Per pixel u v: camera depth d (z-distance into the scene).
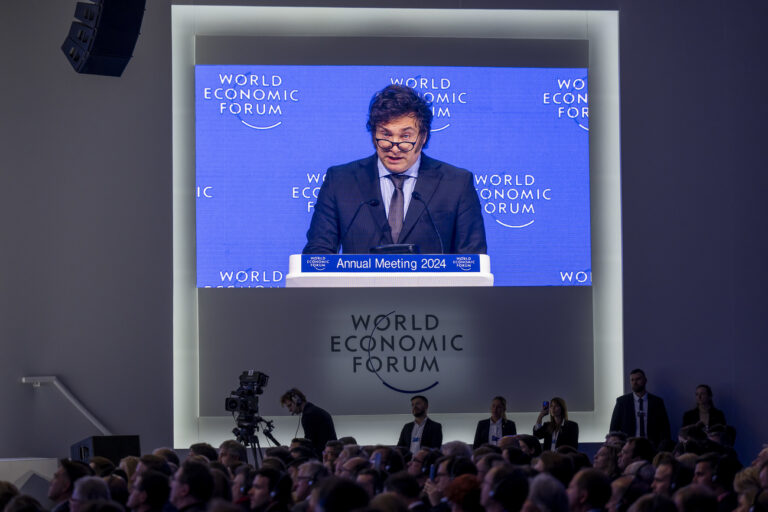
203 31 12.09
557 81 12.27
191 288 11.91
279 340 11.90
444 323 12.02
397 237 12.00
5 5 11.88
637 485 5.60
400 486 4.96
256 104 12.02
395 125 12.07
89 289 11.76
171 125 11.89
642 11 12.32
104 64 8.52
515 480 4.46
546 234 12.14
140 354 11.74
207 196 11.93
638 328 12.10
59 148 11.83
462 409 11.98
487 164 12.13
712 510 4.48
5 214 11.73
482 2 12.20
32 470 10.04
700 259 12.23
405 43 12.16
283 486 5.52
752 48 12.33
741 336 12.20
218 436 11.83
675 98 12.30
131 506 5.12
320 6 12.07
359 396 11.91
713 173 12.30
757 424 12.15
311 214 11.98
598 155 12.31
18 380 11.60
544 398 12.05
